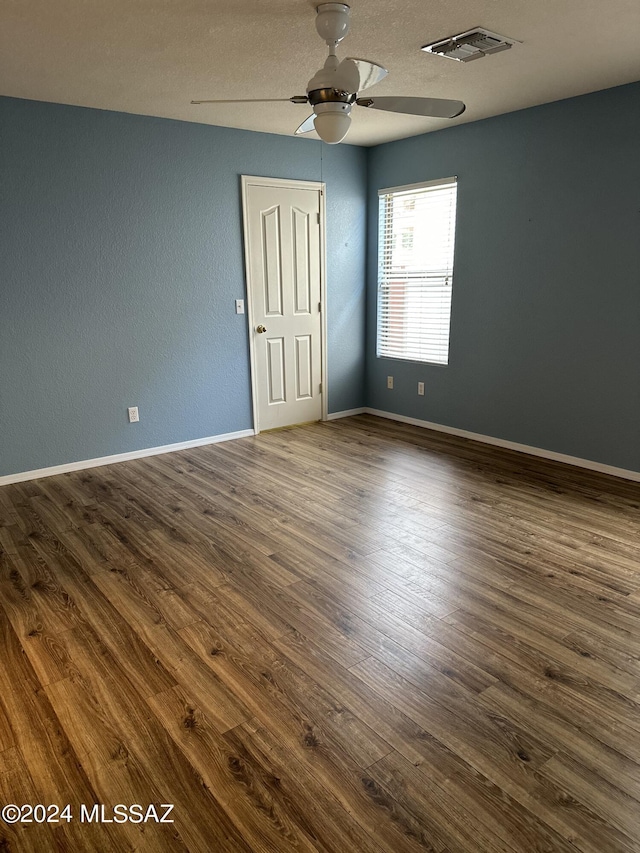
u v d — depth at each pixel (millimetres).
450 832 1490
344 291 5512
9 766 1708
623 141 3596
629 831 1487
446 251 4863
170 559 2920
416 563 2846
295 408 5434
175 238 4398
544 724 1840
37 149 3742
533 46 2893
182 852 1452
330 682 2037
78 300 4074
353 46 2859
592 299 3924
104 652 2213
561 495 3674
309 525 3289
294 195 4953
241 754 1737
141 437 4543
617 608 2453
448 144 4637
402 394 5527
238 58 2986
